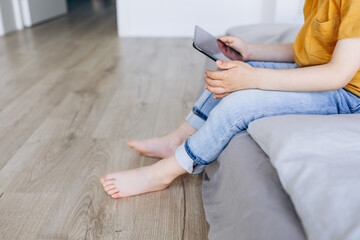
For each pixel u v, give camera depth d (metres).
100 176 1.15
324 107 0.85
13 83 2.05
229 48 1.11
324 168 0.54
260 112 0.83
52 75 2.21
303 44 0.96
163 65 2.48
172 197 1.05
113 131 1.47
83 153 1.29
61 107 1.71
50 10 4.27
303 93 0.85
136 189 1.04
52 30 3.65
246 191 0.65
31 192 1.06
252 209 0.60
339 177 0.52
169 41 3.28
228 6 3.43
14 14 3.60
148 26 3.50
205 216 0.96
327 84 0.78
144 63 2.52
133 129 1.50
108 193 1.04
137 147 1.21
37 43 3.07
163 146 1.20
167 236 0.90
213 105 1.08
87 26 3.90
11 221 0.94
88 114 1.64
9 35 3.38
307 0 1.05
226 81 0.84
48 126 1.51
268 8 3.41
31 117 1.59
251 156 0.73
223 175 0.81
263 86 0.84
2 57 2.61
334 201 0.48
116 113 1.66
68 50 2.85
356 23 0.73
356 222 0.43
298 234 0.51
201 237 0.91
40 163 1.22
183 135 1.18
